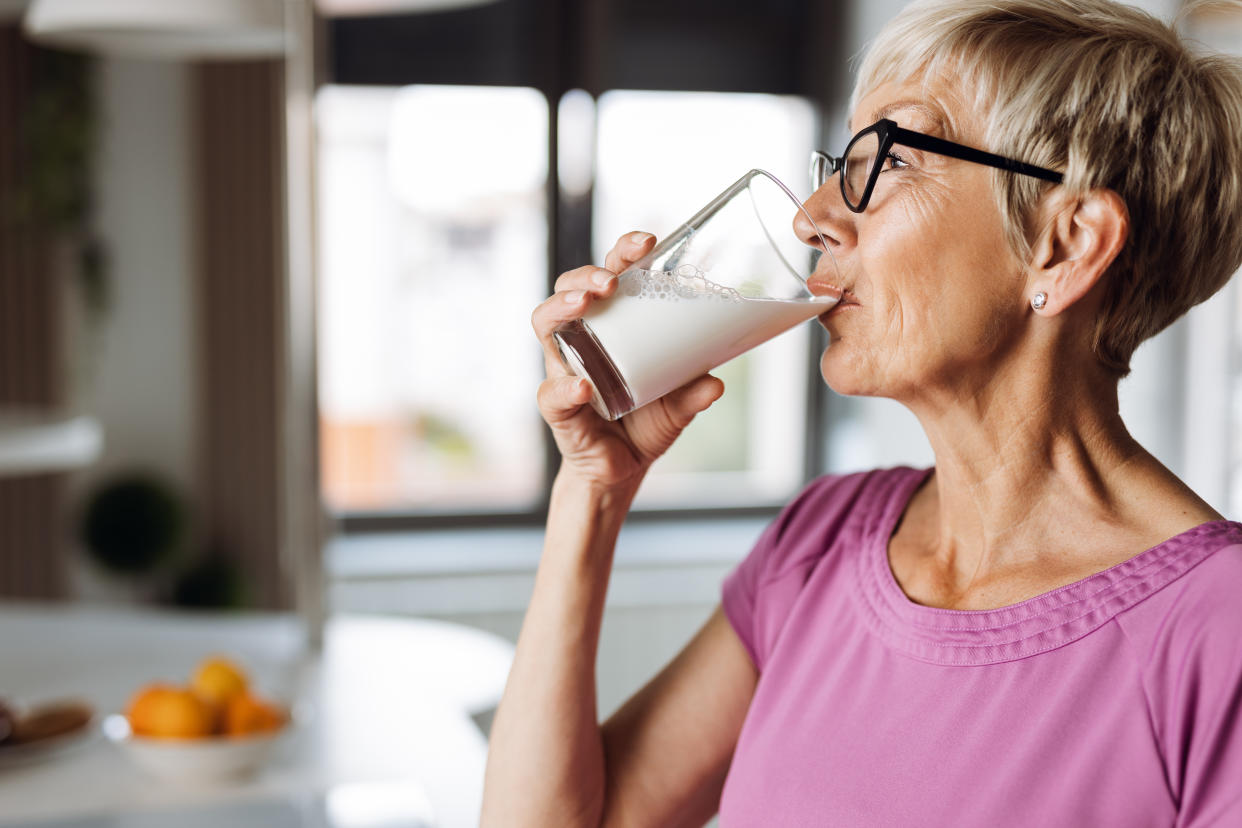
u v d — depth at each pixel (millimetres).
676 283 832
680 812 1009
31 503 3660
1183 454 3014
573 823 965
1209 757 688
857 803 806
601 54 3771
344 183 3830
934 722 795
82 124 3586
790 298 826
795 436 4129
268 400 3648
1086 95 759
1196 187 785
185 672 2059
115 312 3666
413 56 3779
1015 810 739
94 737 1701
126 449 3703
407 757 1630
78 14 1858
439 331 3939
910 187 798
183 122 3639
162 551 3646
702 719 1011
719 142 3898
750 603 1016
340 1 2113
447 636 2314
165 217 3664
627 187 3881
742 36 3867
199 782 1533
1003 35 783
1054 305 777
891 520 942
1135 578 752
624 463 958
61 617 2457
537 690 977
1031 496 825
